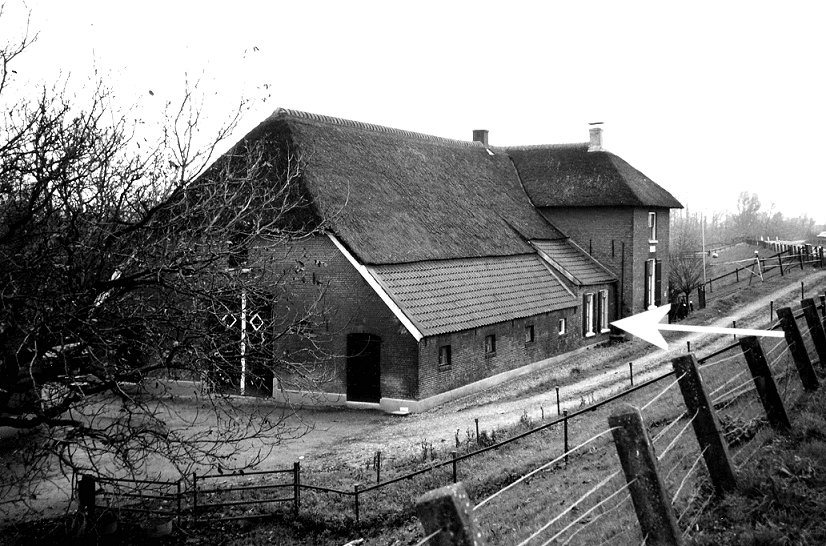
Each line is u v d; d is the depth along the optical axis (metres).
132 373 14.23
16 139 13.50
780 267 48.50
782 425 9.30
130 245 14.66
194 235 15.09
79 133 14.54
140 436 16.00
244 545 14.10
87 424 22.42
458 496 4.25
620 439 5.99
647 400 17.94
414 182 33.12
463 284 29.23
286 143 28.47
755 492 7.72
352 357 25.62
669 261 46.44
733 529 7.21
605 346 37.38
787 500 7.55
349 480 16.39
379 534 13.55
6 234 13.34
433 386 25.61
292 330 18.22
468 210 34.62
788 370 12.18
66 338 13.65
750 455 8.66
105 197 14.40
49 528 15.25
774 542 6.91
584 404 20.52
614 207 39.47
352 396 25.94
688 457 9.56
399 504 14.47
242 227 18.83
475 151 41.28
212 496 16.53
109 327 14.23
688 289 42.50
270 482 16.95
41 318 12.83
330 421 24.16
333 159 29.56
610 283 39.00
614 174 40.47
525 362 31.11
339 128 32.25
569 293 35.00
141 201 14.59
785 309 10.85
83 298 13.50
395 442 20.58
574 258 38.50
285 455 20.20
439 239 30.31
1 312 12.76
